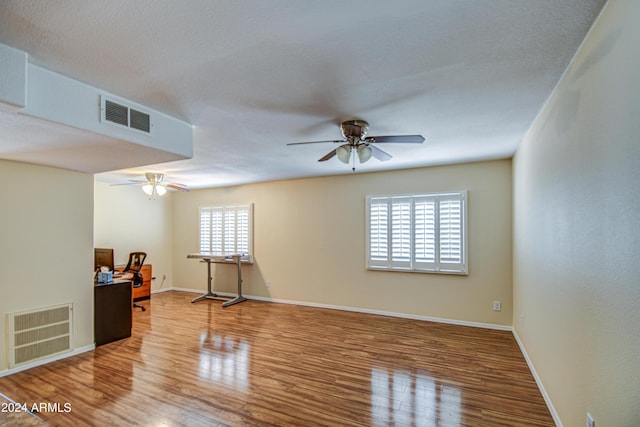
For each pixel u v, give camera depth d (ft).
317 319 16.39
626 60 4.17
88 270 12.70
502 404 8.55
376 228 17.13
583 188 5.77
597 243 5.24
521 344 12.19
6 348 10.44
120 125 7.49
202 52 5.54
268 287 20.52
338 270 18.31
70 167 11.62
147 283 21.30
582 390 5.95
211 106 7.99
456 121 9.25
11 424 4.91
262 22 4.71
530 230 10.32
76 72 6.29
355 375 10.25
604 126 4.87
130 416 8.06
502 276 14.57
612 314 4.74
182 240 24.11
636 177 4.01
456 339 13.37
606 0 4.42
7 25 4.74
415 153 13.20
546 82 6.87
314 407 8.46
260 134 10.21
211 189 22.93
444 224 15.52
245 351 12.26
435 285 15.83
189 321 16.24
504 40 5.29
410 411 8.27
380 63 5.97
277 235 20.26
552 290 7.85
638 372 4.03
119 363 11.23
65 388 9.48
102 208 20.26
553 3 4.42
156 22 4.69
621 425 4.48
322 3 4.30
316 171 16.96
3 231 10.51
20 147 8.46
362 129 8.98
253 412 8.23
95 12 4.44
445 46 5.43
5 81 5.35
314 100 7.64
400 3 4.32
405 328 14.83
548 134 7.89
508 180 14.47
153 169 15.99
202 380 9.95
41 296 11.32
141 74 6.36
